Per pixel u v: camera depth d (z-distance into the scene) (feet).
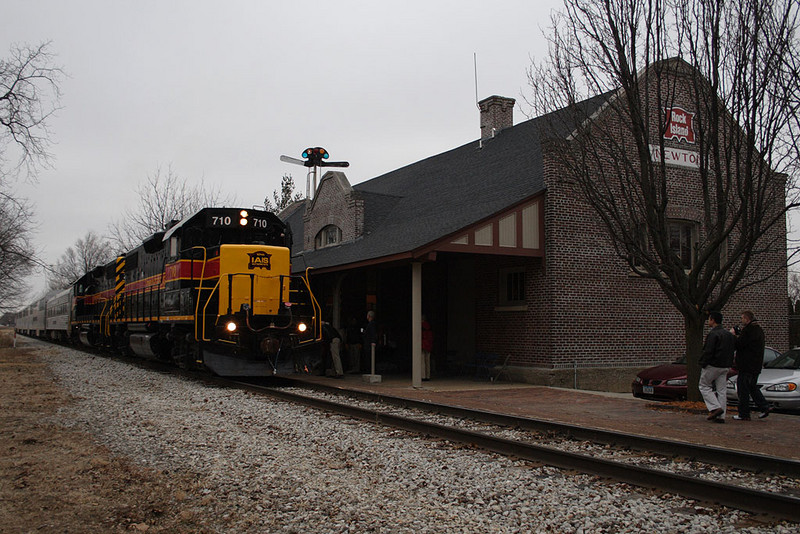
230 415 35.24
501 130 77.41
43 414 35.78
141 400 40.70
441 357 67.46
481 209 56.75
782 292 66.03
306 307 55.88
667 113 41.50
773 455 25.98
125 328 79.30
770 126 37.63
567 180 51.47
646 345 58.90
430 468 23.99
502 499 20.25
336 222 77.41
